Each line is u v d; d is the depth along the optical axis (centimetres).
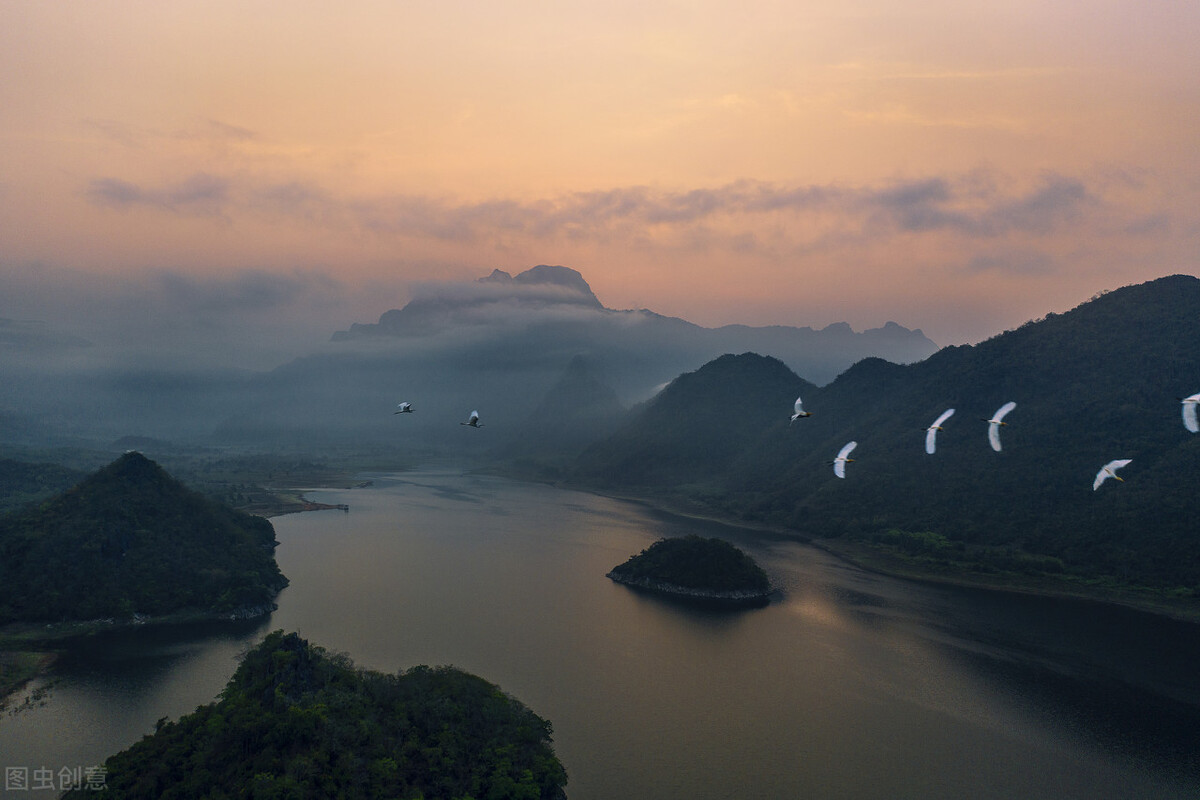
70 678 10969
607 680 10925
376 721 7488
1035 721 9756
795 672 11375
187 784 6469
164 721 8138
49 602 13538
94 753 8612
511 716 8412
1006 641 12900
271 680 7812
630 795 7862
